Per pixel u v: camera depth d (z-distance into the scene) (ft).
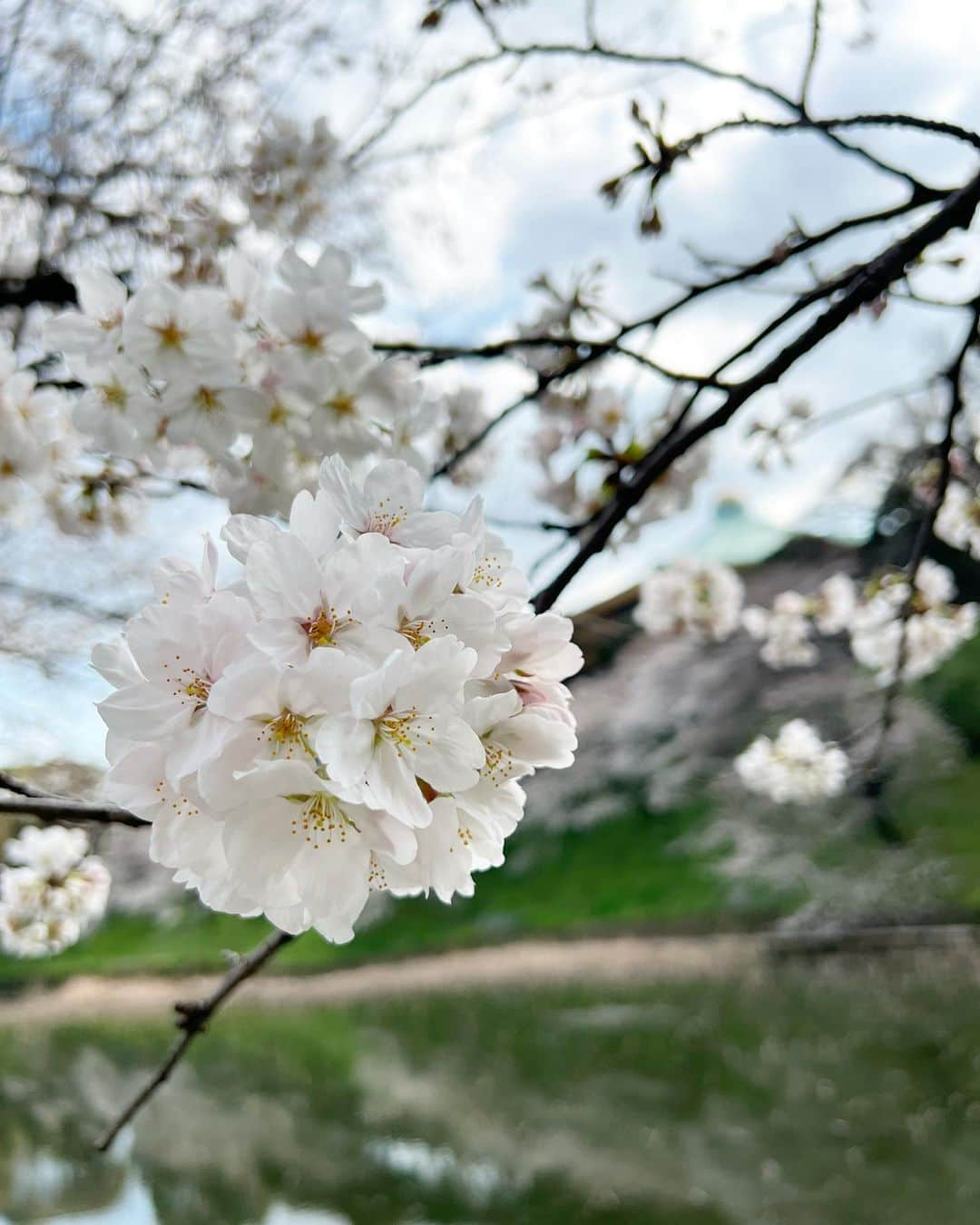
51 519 1.61
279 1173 6.24
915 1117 5.66
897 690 2.00
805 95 1.13
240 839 0.64
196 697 0.66
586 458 1.61
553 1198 5.49
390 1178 5.99
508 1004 9.51
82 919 2.30
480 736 0.70
